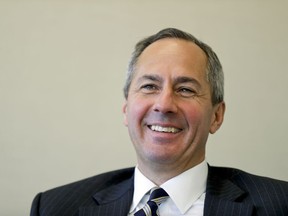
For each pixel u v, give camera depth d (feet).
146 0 7.11
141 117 5.35
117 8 7.14
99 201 5.51
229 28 6.97
